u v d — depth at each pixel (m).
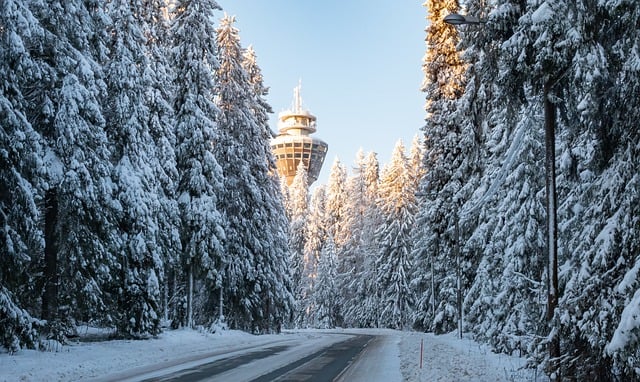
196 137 31.92
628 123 9.95
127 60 25.55
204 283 35.03
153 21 32.28
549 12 10.37
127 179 24.66
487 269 23.47
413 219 59.62
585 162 12.34
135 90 25.78
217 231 31.89
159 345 24.61
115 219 23.30
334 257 81.00
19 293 20.58
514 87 12.96
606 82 10.15
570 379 10.82
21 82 18.67
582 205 12.59
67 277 22.23
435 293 39.94
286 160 165.50
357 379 15.45
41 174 18.36
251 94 43.34
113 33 26.52
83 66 21.06
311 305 85.44
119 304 25.31
